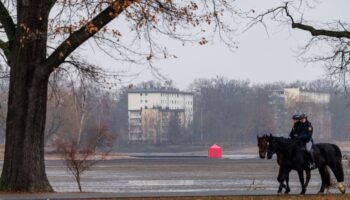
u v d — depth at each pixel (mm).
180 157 158750
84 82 52750
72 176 83312
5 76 53594
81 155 93125
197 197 43281
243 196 43938
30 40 46188
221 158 149000
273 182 74312
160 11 44594
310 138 46062
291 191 52281
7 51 48594
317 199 42719
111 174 87812
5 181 47812
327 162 46844
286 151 45594
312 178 80938
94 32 45344
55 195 44562
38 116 48125
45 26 46781
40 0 46406
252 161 126938
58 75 52781
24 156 47688
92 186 69312
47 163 118562
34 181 47969
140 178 81125
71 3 44438
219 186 68312
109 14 44438
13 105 47906
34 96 47750
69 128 182000
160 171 94562
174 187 67188
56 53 46594
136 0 43219
